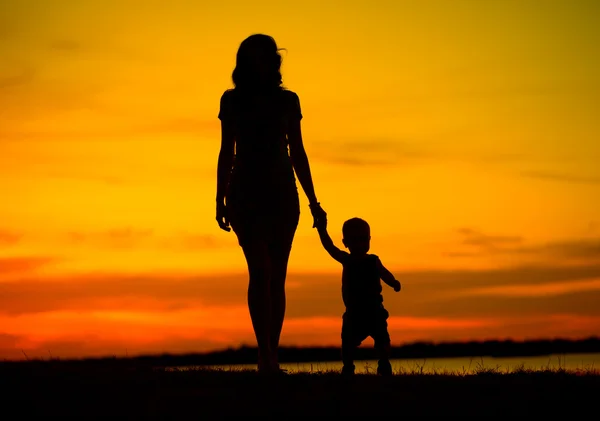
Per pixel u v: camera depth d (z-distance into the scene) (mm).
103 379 9664
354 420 7496
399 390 8758
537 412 7828
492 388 8891
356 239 12070
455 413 7750
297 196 10672
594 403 8180
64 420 7516
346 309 12055
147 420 7504
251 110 10375
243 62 10523
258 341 10312
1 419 7586
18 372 10344
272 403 8117
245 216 10383
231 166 10711
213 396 8445
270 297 10648
